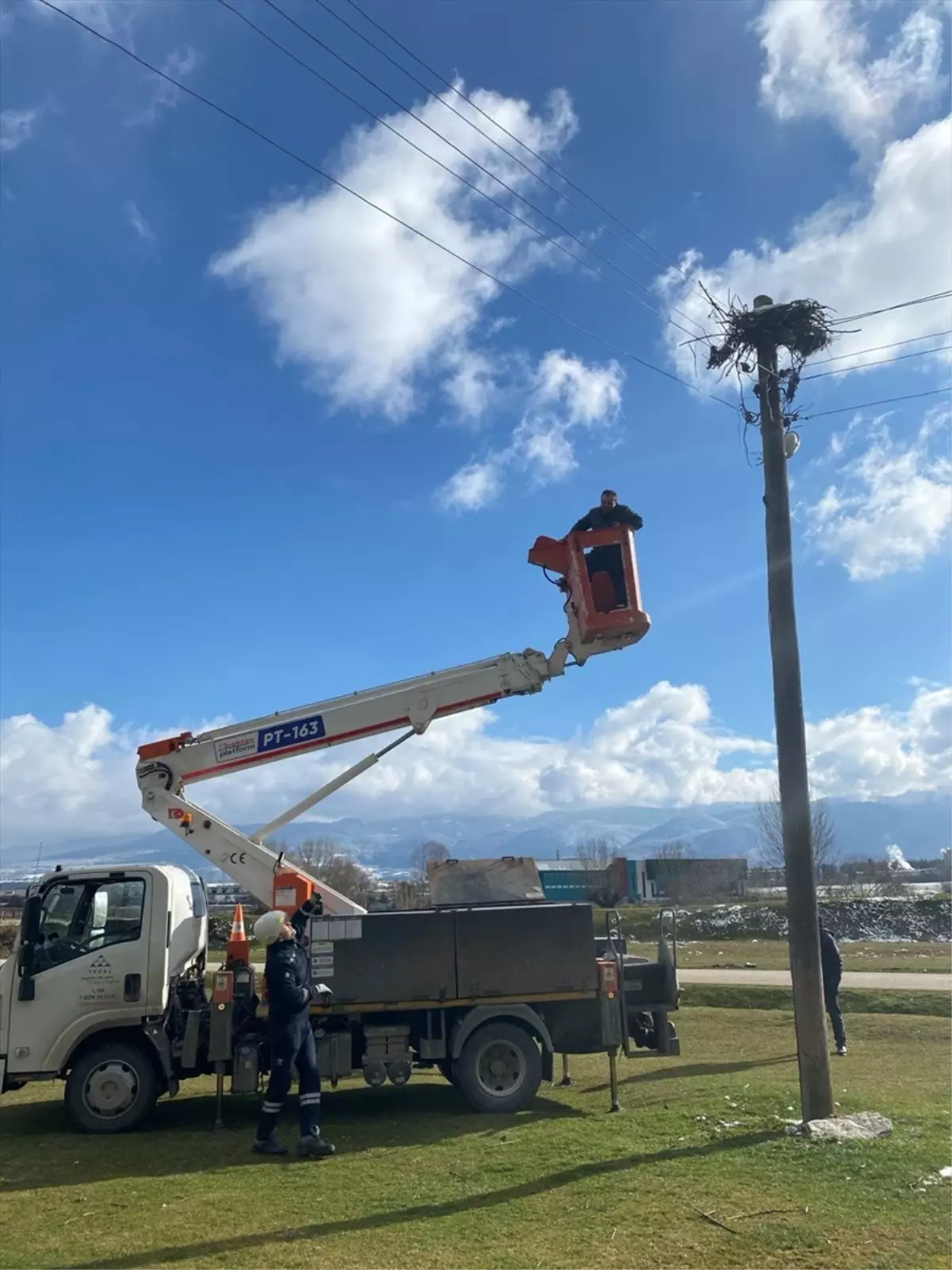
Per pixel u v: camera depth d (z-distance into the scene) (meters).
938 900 45.47
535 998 10.40
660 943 11.27
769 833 51.25
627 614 10.80
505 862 11.88
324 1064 10.14
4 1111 11.16
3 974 9.84
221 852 11.32
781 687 8.92
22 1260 5.78
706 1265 5.32
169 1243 6.01
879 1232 5.69
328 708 11.59
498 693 11.43
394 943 10.31
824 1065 8.31
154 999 9.78
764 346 9.36
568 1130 8.77
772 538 9.21
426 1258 5.57
